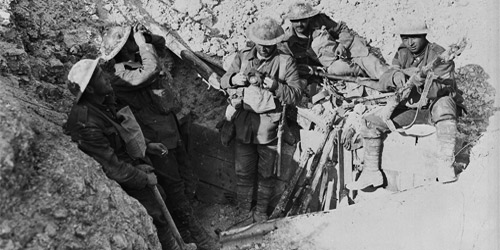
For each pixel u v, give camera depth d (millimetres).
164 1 6348
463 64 6395
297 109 5707
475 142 5613
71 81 4461
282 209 5664
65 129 4547
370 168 5535
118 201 4469
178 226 5707
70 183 4160
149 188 5004
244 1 6457
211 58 6160
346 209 5414
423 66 5328
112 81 5121
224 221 6074
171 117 5527
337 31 6129
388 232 5172
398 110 5492
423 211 5164
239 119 5605
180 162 5816
